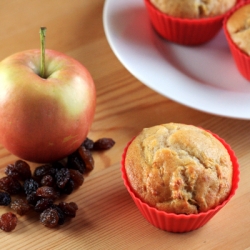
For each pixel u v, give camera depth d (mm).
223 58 608
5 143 496
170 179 457
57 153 501
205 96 551
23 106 471
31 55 500
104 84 583
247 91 573
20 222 486
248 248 474
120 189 510
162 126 493
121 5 626
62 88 479
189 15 586
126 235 482
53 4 661
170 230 482
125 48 585
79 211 495
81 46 620
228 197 463
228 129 550
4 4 660
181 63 602
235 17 583
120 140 541
